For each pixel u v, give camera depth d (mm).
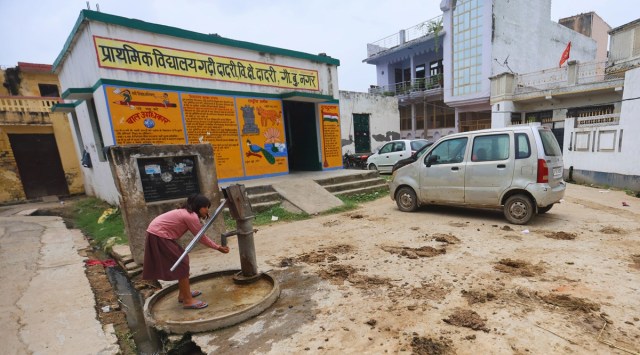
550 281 3400
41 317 3357
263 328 2900
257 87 9836
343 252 4781
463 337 2561
